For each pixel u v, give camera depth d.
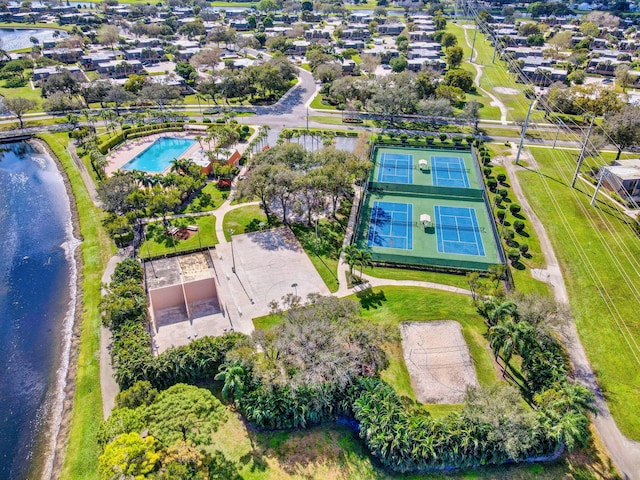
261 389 48.75
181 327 61.34
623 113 102.50
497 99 152.25
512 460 45.28
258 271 71.69
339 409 48.97
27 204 94.50
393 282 69.69
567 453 46.16
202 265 72.94
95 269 73.19
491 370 55.12
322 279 69.94
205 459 45.09
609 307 64.38
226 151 103.75
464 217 87.62
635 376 54.22
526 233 80.94
